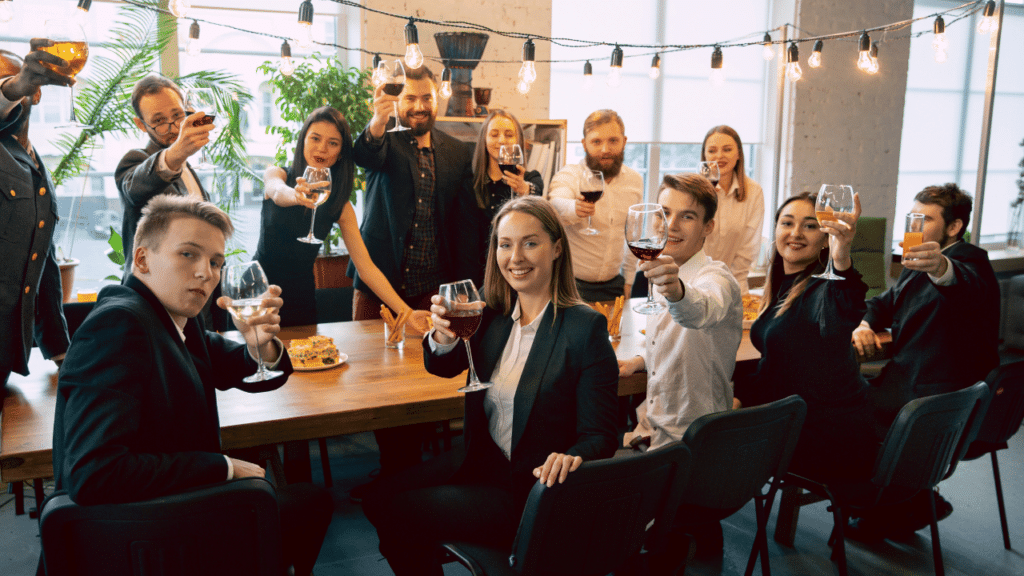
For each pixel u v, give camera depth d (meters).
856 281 1.99
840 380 2.13
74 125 2.15
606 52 5.41
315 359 2.28
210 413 1.52
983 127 4.00
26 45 3.96
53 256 2.17
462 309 1.55
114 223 4.45
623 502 1.45
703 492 1.70
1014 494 3.21
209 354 1.71
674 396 1.99
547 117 5.12
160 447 1.34
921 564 2.60
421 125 3.12
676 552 1.96
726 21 5.82
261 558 1.32
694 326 1.73
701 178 1.98
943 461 2.10
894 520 2.76
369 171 3.24
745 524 2.89
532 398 1.64
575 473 1.38
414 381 2.15
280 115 4.69
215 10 4.45
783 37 4.95
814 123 5.92
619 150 3.65
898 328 2.60
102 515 1.22
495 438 1.78
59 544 1.24
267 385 1.70
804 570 2.54
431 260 3.28
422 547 1.76
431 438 3.26
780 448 1.85
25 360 1.99
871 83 6.08
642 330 2.81
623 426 3.60
